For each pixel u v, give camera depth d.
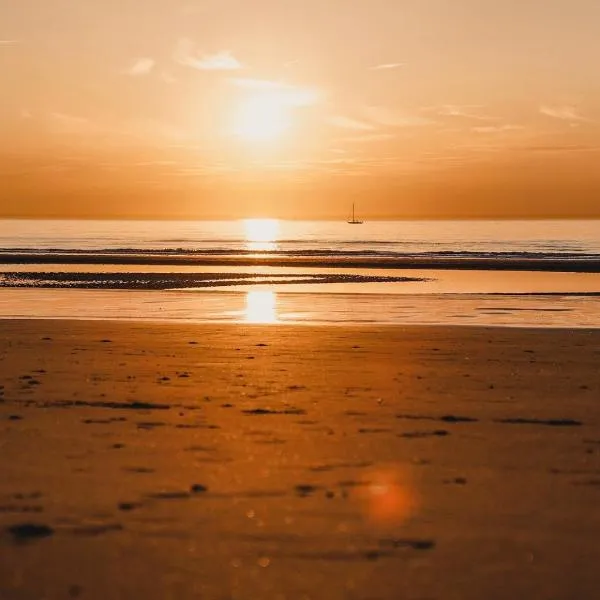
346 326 25.84
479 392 14.23
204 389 14.40
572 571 6.18
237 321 30.11
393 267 64.50
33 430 10.95
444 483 8.54
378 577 6.05
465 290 44.69
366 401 13.30
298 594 5.77
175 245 111.12
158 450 9.86
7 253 81.81
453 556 6.46
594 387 14.84
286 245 114.19
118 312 33.28
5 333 23.47
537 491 8.26
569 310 34.31
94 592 5.78
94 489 8.17
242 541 6.76
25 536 6.84
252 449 9.94
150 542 6.73
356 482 8.54
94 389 14.35
